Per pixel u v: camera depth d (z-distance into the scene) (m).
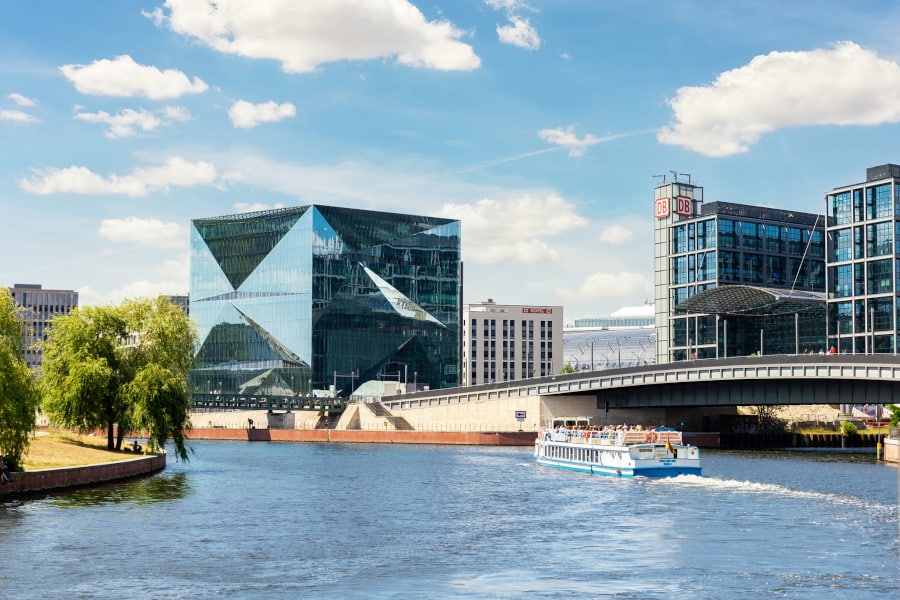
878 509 70.69
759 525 63.56
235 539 58.72
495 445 164.38
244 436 196.50
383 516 69.00
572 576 48.91
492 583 47.47
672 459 96.50
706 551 54.94
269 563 51.84
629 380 150.25
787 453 143.25
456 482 93.25
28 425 74.44
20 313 80.75
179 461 121.94
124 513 67.81
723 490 83.88
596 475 100.44
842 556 53.25
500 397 172.50
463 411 179.25
